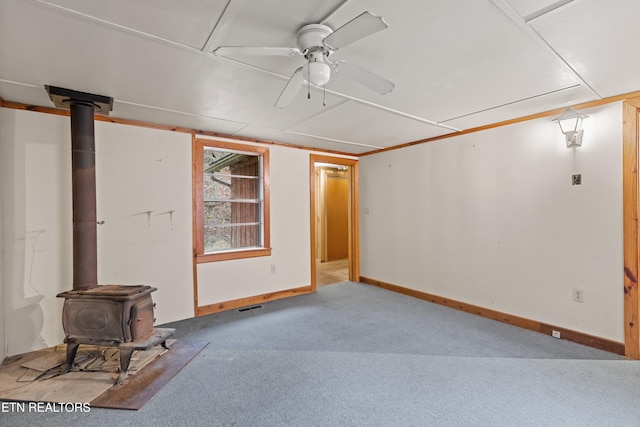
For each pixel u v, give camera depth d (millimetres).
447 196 4008
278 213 4488
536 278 3174
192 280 3674
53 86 2350
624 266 2611
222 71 2133
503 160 3420
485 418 1859
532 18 1549
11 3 1394
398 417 1877
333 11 1493
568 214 2941
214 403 2020
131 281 3275
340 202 7910
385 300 4305
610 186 2684
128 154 3262
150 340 2398
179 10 1471
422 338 3025
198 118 3238
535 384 2211
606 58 1974
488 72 2174
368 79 1829
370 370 2428
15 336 2668
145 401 2029
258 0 1402
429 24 1598
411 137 4160
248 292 4160
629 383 2207
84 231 2479
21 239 2703
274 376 2346
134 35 1684
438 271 4141
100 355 2621
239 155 4617
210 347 2848
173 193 3545
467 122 3447
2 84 2312
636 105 2531
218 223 4133
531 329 3195
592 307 2797
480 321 3473
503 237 3439
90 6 1428
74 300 2342
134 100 2684
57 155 2857
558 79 2293
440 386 2199
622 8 1462
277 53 1634
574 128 2736
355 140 4340
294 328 3305
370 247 5207
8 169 2650
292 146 4633
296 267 4656
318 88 2447
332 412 1928
